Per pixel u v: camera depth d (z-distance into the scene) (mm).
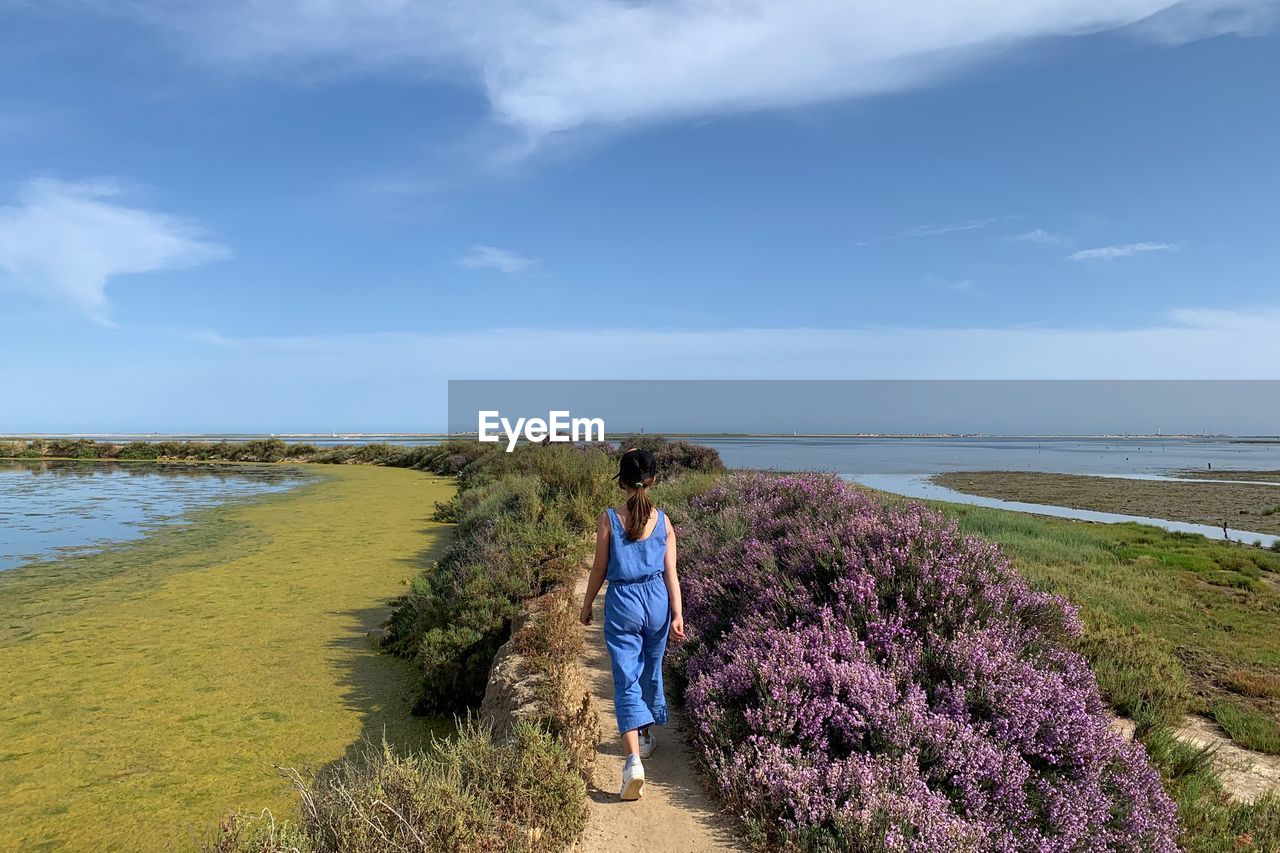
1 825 4695
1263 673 7418
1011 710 4148
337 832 3188
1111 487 37000
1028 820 3584
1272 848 3896
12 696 6887
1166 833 3746
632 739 4016
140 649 8289
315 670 7703
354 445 59156
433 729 6305
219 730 6188
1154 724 5406
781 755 3926
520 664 6039
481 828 3377
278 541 15477
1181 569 13266
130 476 36250
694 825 3773
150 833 4590
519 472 18578
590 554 10195
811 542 6215
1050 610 5723
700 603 6512
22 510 21016
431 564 12992
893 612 5219
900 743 3932
